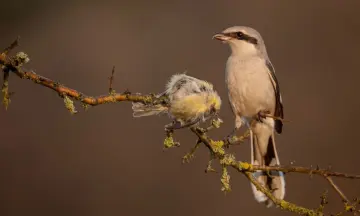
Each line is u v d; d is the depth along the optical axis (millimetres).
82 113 13656
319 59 15047
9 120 13641
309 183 12266
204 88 4770
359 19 15430
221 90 14289
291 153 13203
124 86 14789
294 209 5418
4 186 12742
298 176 12336
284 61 15078
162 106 4738
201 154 12562
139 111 4766
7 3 16219
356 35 15242
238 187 12172
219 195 12219
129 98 4754
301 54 15172
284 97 14211
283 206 5438
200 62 14984
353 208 5266
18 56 4711
